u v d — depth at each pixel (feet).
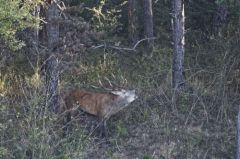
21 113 55.47
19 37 65.26
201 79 71.31
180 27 67.51
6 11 50.85
